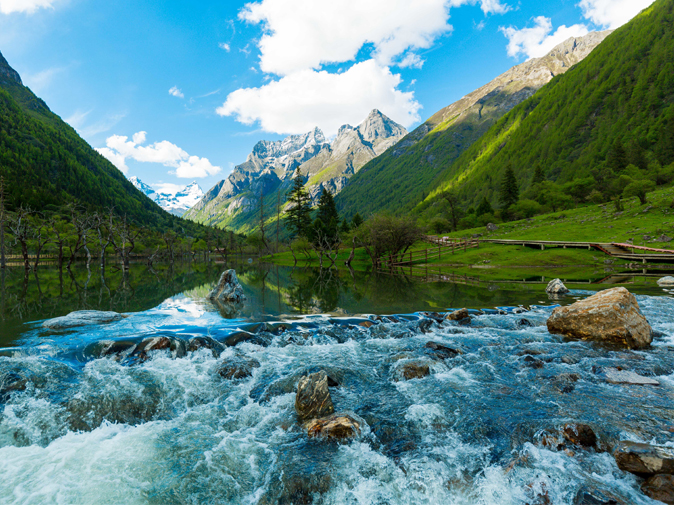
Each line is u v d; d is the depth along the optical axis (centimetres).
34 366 909
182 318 1527
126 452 624
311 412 717
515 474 537
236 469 573
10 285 2855
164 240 11344
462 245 6388
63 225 8088
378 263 5434
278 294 2381
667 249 4466
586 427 606
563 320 1279
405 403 772
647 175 10075
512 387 842
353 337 1298
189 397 822
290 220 10262
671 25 19500
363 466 569
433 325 1429
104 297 2206
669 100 15350
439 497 511
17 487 533
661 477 478
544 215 9400
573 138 18575
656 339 1217
